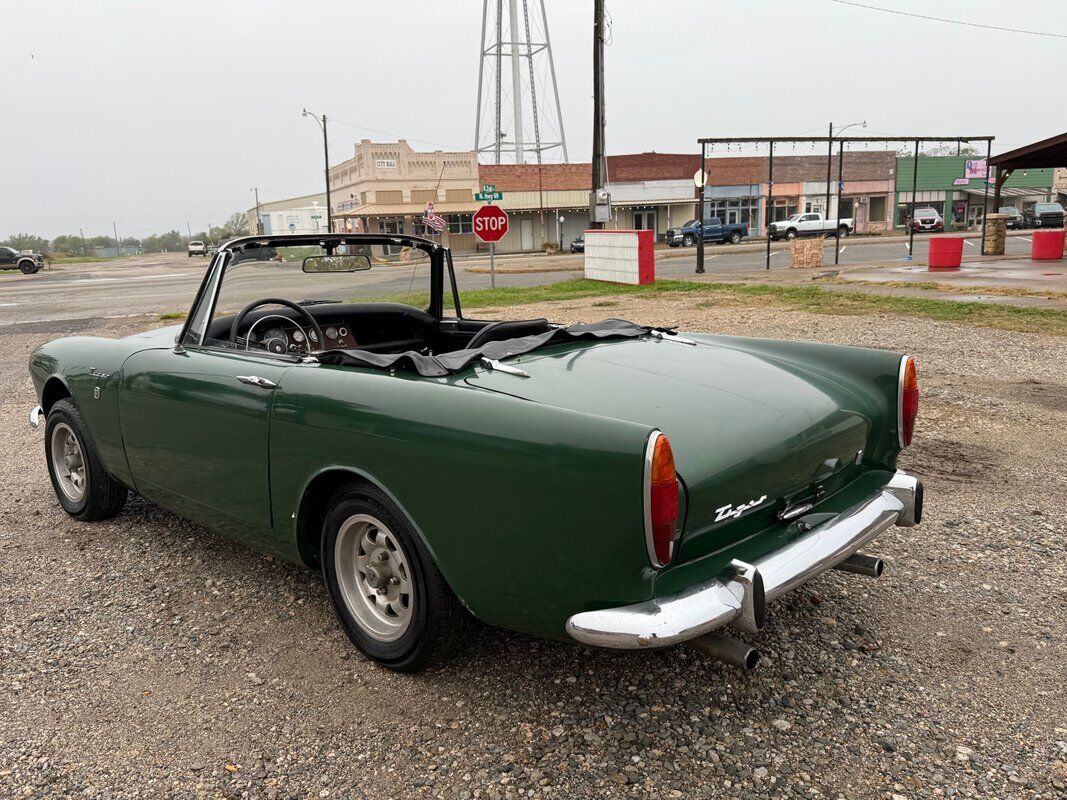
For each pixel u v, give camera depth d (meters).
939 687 2.56
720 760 2.24
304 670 2.79
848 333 9.48
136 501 4.58
